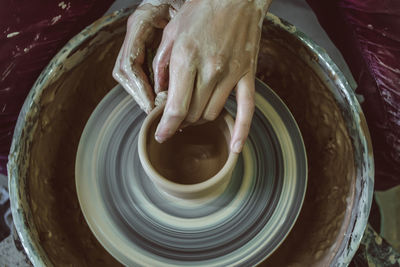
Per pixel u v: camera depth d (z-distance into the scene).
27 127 1.02
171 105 0.81
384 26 1.21
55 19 1.27
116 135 1.11
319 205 1.09
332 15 1.38
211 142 1.00
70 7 1.28
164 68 0.93
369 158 0.98
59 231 1.02
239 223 1.02
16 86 1.28
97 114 1.14
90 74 1.20
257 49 0.91
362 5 1.22
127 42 1.04
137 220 1.02
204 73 0.83
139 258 0.98
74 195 1.12
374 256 1.33
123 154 1.09
